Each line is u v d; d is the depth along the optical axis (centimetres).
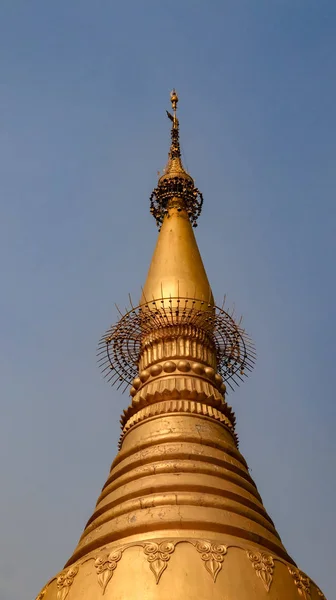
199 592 2278
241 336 3459
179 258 3631
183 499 2617
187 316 3394
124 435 3117
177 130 4406
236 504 2678
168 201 3997
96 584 2364
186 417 3017
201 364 3275
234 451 2986
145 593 2281
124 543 2494
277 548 2648
